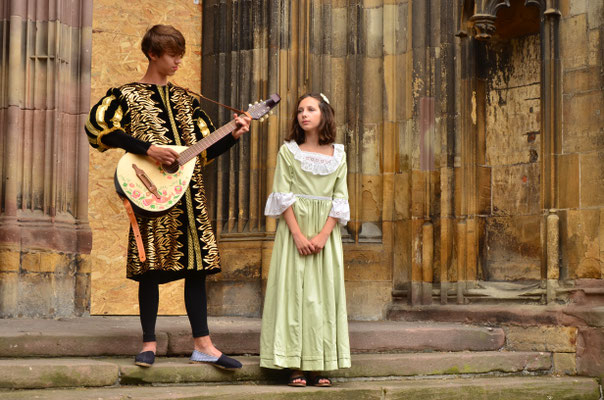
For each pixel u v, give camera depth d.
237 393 4.10
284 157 4.59
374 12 6.90
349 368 4.84
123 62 6.79
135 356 4.54
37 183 5.89
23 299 5.67
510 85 6.46
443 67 6.52
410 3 6.72
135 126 4.23
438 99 6.52
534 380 5.18
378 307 6.59
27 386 3.90
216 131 4.28
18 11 5.90
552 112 5.86
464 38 6.50
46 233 5.80
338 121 6.79
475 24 6.20
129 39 6.83
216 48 6.95
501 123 6.49
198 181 4.29
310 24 6.76
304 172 4.56
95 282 6.51
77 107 6.10
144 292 4.27
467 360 5.26
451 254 6.37
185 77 7.01
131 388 4.11
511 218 6.35
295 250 4.50
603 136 5.61
